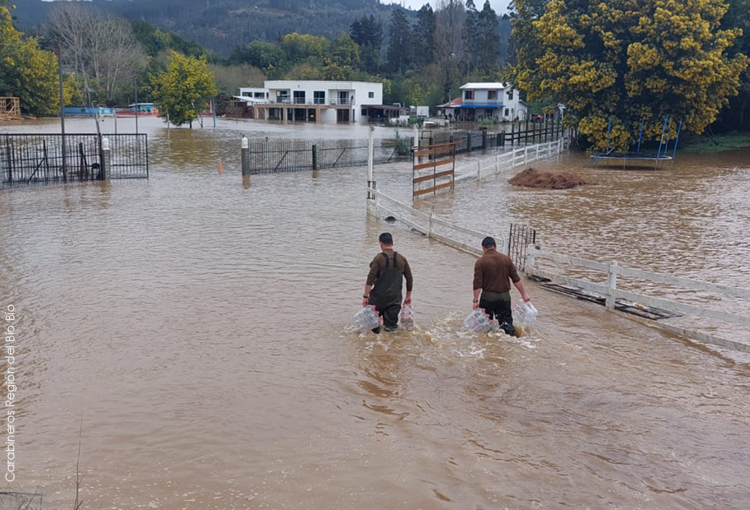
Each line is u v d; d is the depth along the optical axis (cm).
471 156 3981
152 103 10131
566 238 1563
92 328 882
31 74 7781
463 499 497
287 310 968
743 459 564
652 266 1291
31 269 1191
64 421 617
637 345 858
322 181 2684
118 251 1344
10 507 471
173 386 699
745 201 2169
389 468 539
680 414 651
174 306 981
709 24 3559
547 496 503
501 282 873
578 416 642
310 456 557
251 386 701
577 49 3838
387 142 4684
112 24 10531
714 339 861
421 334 870
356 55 13562
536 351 820
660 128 3716
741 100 4834
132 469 534
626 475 535
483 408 656
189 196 2169
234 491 505
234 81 12319
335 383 712
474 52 12975
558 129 5372
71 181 2508
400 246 1453
